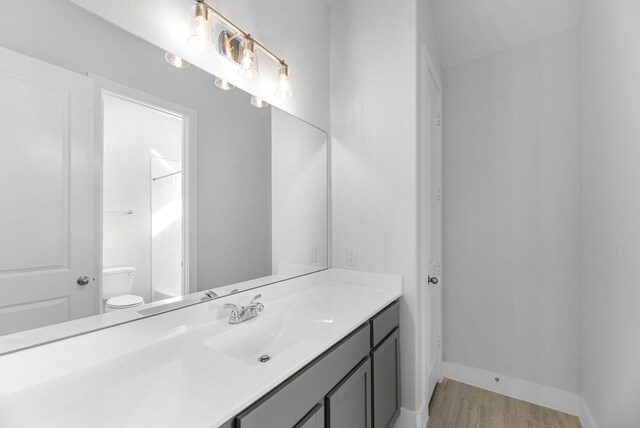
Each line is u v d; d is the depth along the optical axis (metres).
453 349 2.39
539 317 2.07
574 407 1.93
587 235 1.78
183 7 1.16
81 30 0.88
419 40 1.81
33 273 0.79
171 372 0.84
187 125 1.19
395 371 1.68
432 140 2.15
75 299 0.87
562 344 1.99
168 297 1.11
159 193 1.09
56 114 0.83
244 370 0.86
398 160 1.79
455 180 2.40
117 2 0.96
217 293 1.30
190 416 0.65
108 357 0.92
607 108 1.46
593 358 1.68
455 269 2.39
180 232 1.16
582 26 1.86
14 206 0.76
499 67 2.22
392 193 1.81
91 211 0.91
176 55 1.13
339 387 1.15
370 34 1.90
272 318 1.35
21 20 0.77
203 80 1.24
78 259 0.88
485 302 2.26
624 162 1.27
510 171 2.18
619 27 1.31
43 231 0.81
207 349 1.00
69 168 0.86
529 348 2.10
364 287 1.86
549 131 2.04
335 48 2.05
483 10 2.06
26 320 0.78
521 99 2.14
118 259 0.97
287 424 0.87
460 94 2.38
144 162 1.05
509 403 2.06
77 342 0.86
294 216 1.74
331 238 2.04
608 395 1.46
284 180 1.67
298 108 1.78
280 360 0.92
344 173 2.00
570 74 1.97
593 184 1.67
